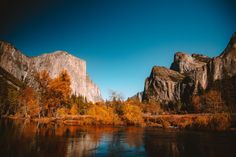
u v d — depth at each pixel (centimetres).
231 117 5959
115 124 7762
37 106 7906
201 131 5466
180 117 8319
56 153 2291
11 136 3173
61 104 7900
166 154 2530
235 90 12575
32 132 3853
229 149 2864
